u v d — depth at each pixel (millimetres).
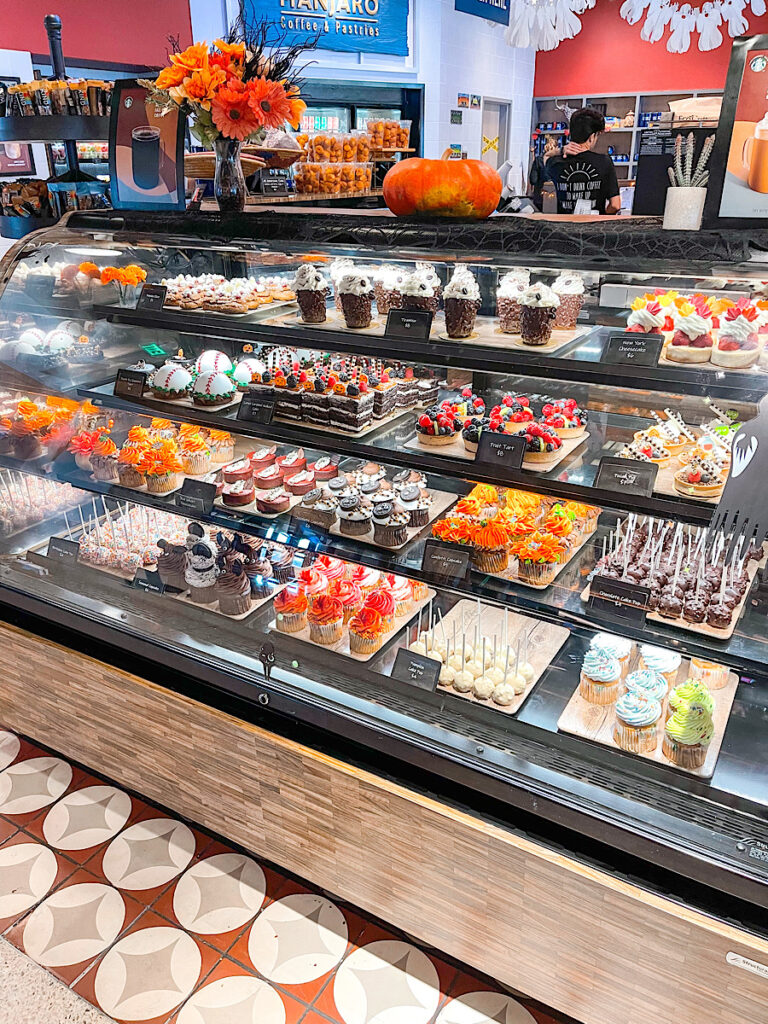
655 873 1786
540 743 2051
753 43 1618
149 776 2725
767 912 1677
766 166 1658
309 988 2166
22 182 3287
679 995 1787
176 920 2367
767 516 1686
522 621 2469
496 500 2467
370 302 2312
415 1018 2090
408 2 7594
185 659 2504
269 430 2520
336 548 2451
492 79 9289
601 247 1843
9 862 2564
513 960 2057
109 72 5809
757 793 1811
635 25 9438
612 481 1964
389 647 2396
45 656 2768
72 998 2143
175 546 2828
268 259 2428
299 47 2594
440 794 2041
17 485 3082
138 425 3094
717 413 2082
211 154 3080
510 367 2018
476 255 1993
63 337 3023
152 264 2756
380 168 6016
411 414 2557
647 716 1916
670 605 1986
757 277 1685
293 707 2291
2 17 5023
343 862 2301
